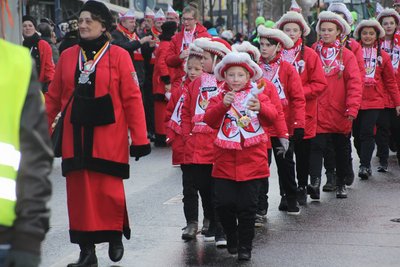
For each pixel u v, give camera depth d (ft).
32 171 16.78
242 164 34.68
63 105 33.99
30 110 17.02
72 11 113.60
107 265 35.12
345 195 50.70
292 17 46.78
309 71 47.21
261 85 33.88
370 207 47.50
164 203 48.83
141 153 33.78
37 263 16.62
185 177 39.91
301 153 47.93
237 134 34.47
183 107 39.55
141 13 140.36
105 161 33.22
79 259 34.24
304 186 48.47
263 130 34.94
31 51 66.39
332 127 49.93
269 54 43.83
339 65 50.29
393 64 63.57
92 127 33.14
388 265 34.86
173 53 67.36
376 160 67.46
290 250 37.42
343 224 42.96
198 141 38.88
